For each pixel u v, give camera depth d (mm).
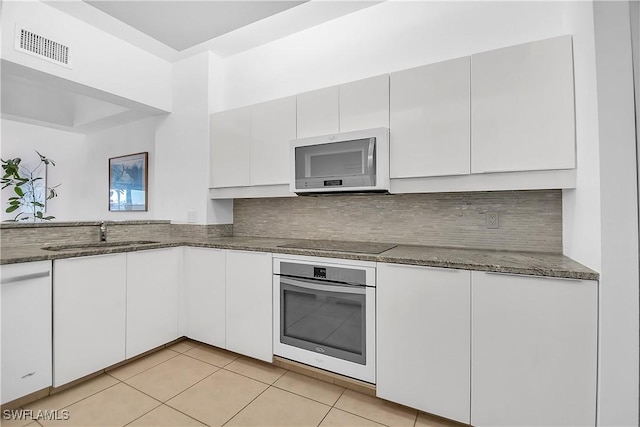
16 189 3986
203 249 2457
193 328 2504
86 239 2436
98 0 2043
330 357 1902
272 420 1624
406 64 2230
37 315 1708
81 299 1899
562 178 1563
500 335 1438
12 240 2066
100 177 4195
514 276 1410
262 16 2236
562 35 1636
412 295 1641
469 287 1504
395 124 1958
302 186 2211
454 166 1785
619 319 1220
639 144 1181
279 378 2035
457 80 1781
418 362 1625
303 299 2023
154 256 2344
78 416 1632
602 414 1246
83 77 2410
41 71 2178
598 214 1249
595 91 1252
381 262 1729
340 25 2482
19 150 5418
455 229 2119
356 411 1703
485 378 1471
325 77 2537
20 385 1648
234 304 2285
